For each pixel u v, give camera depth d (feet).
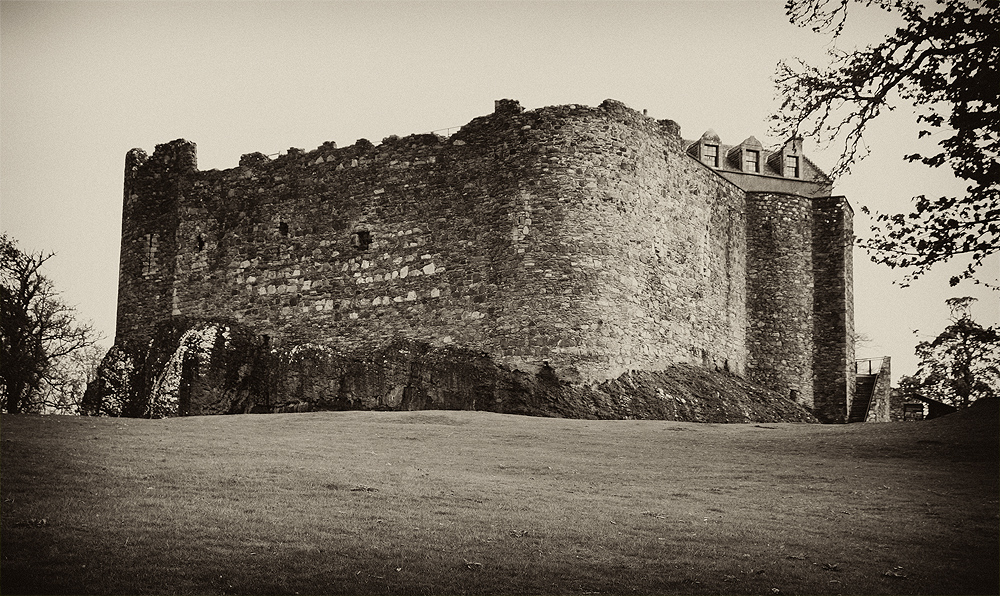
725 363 177.88
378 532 70.95
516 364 148.87
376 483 84.84
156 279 182.39
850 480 92.73
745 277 187.62
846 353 187.73
